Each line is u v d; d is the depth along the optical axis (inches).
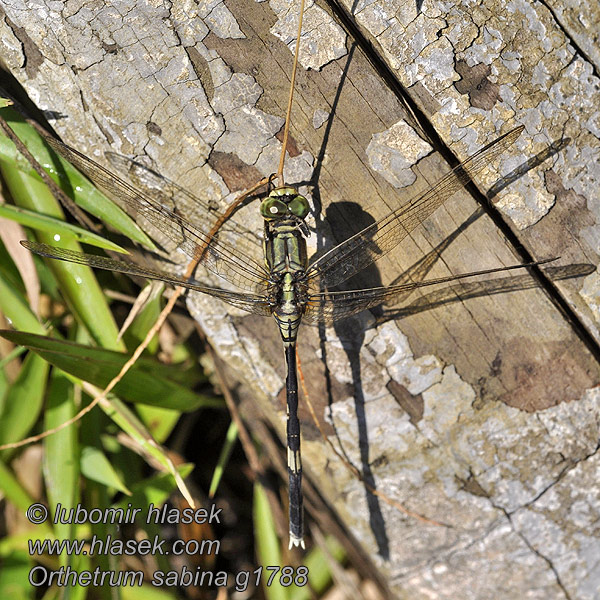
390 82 22.2
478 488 22.6
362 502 22.8
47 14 22.1
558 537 22.6
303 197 22.3
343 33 22.2
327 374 22.6
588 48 22.1
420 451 22.6
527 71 22.1
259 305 22.4
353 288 22.5
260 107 22.2
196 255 22.4
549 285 22.3
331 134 22.3
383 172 22.3
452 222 22.3
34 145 22.4
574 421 22.5
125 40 22.1
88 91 22.2
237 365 22.8
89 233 22.4
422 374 22.5
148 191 22.4
